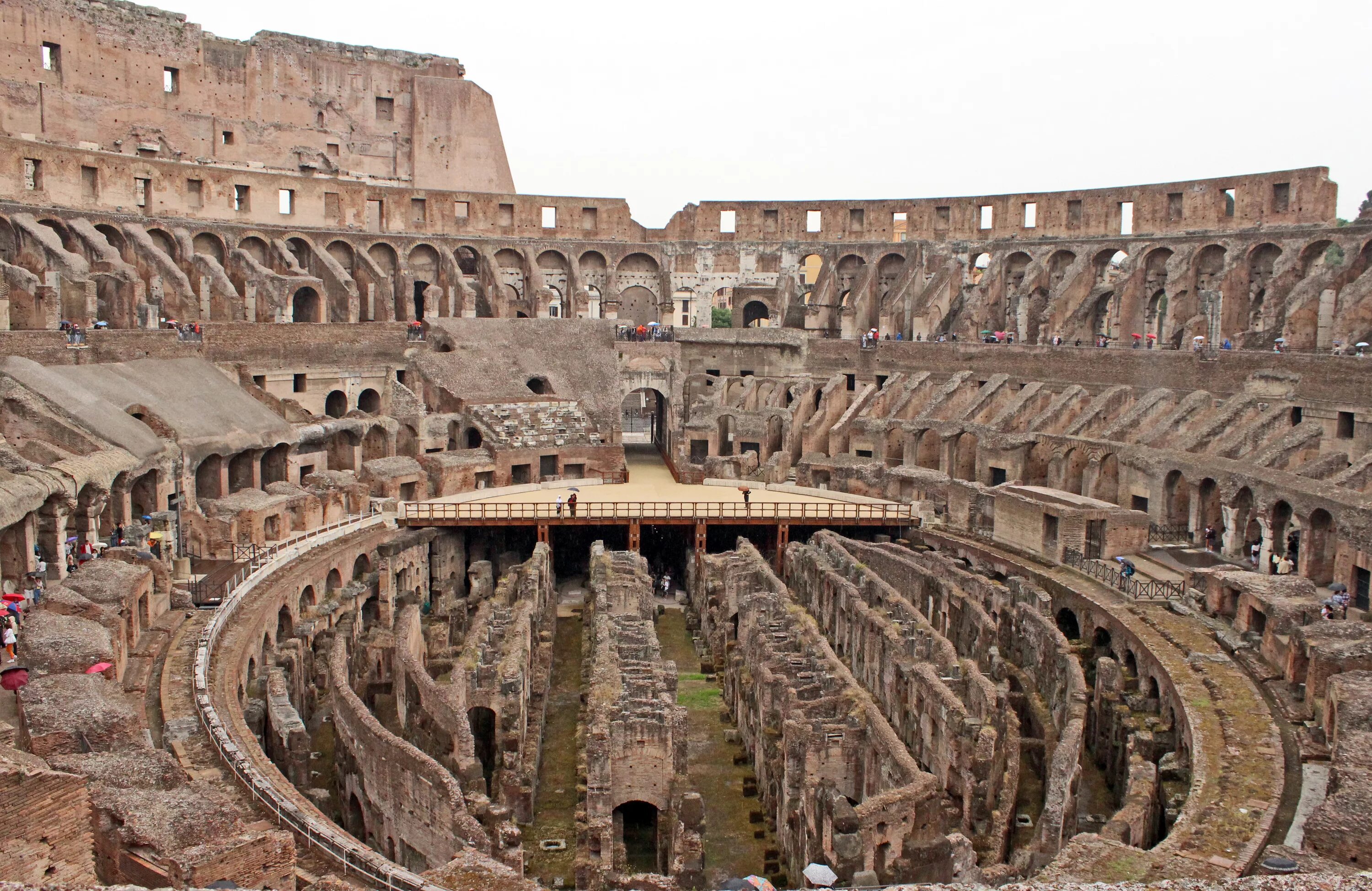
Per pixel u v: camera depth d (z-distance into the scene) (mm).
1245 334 77688
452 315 96812
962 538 65938
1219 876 25094
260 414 68688
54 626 34875
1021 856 31750
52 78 84625
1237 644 43344
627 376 94812
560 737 44750
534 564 59719
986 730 34906
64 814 22844
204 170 86938
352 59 103875
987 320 95812
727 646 52500
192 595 46281
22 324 66188
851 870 29234
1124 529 58062
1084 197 92938
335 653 43969
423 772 31922
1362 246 72812
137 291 73625
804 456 83312
